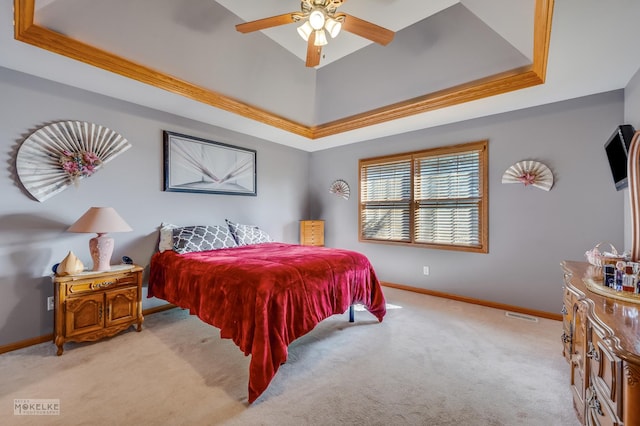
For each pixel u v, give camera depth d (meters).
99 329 2.43
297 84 3.60
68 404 1.65
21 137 2.40
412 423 1.52
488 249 3.42
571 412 1.60
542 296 3.07
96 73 2.44
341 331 2.72
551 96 2.83
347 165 4.87
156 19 2.29
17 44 2.03
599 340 1.11
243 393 1.77
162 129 3.32
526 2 1.94
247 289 1.99
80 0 1.97
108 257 2.58
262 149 4.53
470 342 2.48
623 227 2.64
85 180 2.74
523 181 3.13
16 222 2.38
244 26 2.01
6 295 2.34
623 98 2.64
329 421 1.54
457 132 3.65
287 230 4.96
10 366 2.07
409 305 3.48
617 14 1.65
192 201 3.60
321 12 1.88
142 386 1.84
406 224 4.18
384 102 3.53
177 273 2.72
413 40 2.77
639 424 0.83
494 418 1.56
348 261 2.74
